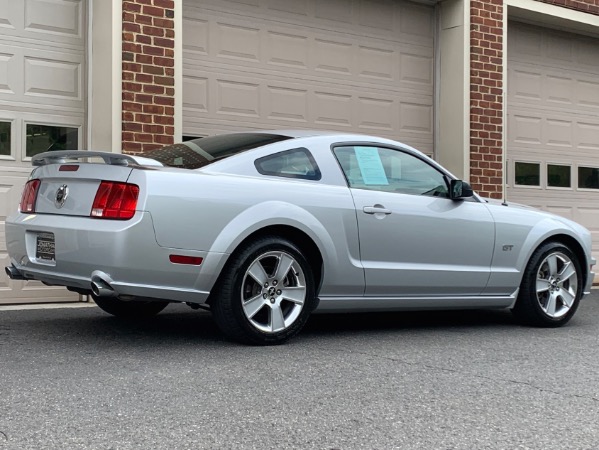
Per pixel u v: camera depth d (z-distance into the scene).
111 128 6.76
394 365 4.26
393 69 9.27
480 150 9.46
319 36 8.61
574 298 6.00
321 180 4.95
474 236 5.52
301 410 3.29
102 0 6.88
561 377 4.07
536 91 10.59
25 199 4.84
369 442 2.88
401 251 5.18
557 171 10.78
